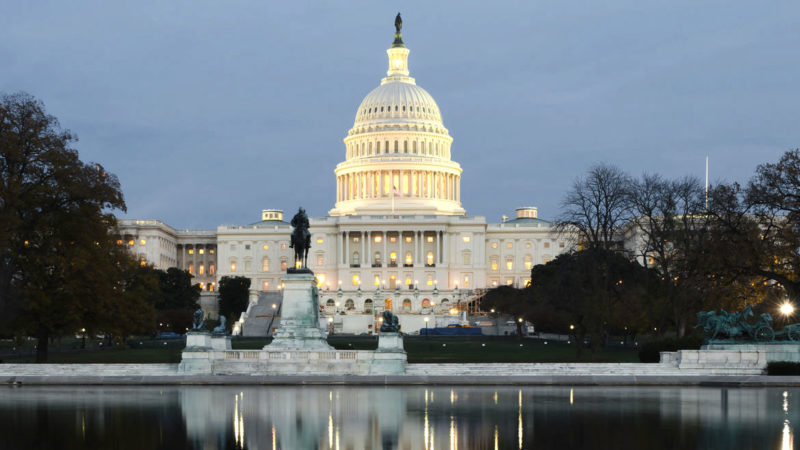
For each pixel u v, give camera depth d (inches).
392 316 2719.0
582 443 1460.4
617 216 4008.4
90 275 3184.1
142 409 1898.4
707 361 2620.6
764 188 3073.3
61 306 3211.1
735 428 1609.3
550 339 5585.6
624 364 2659.9
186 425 1659.7
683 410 1859.0
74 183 3213.6
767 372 2578.7
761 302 3533.5
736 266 3048.7
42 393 2258.9
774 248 3080.7
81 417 1774.1
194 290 7711.6
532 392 2260.1
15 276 3312.0
